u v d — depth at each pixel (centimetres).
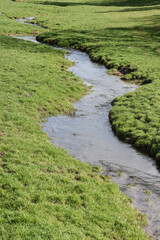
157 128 2384
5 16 8938
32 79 3444
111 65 4778
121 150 2223
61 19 9156
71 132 2462
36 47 5538
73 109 2992
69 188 1587
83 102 3247
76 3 13475
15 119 2411
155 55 5175
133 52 5409
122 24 8288
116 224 1399
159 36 6681
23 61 4216
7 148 1872
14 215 1273
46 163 1817
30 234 1171
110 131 2556
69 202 1468
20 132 2209
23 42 5847
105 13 10469
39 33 7500
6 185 1477
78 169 1855
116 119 2695
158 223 1482
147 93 3272
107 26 8081
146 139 2259
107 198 1583
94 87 3812
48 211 1353
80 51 5978
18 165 1683
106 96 3494
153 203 1630
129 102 3067
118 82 4084
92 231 1298
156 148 2139
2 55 4419
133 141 2338
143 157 2136
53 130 2459
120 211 1497
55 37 6788
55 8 11338
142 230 1402
